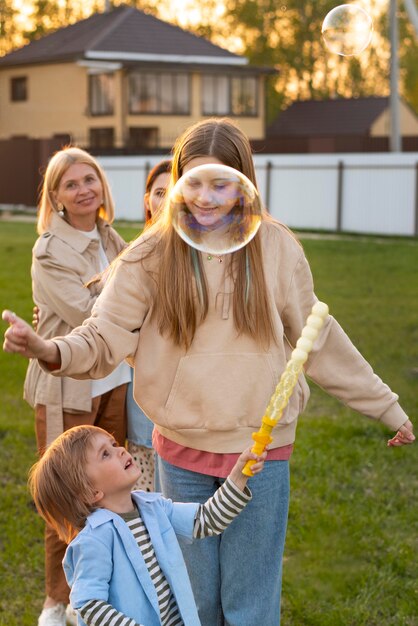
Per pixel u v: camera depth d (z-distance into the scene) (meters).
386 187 21.12
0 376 7.65
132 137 35.09
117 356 2.77
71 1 60.19
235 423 2.77
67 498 2.62
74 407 3.73
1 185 29.59
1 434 6.25
